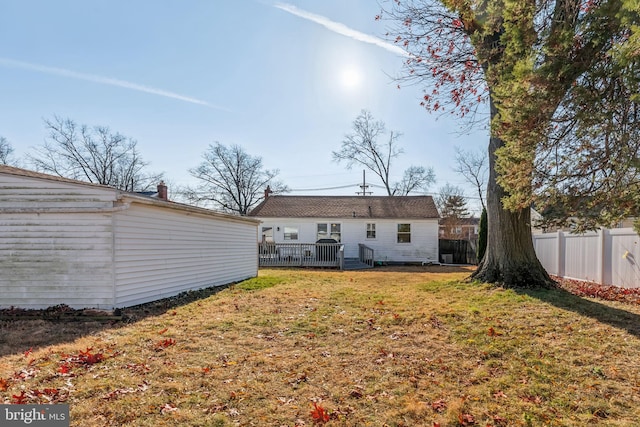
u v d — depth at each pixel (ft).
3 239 20.89
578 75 12.59
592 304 18.95
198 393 9.68
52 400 9.10
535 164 15.20
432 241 65.31
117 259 20.98
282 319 17.88
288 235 66.18
